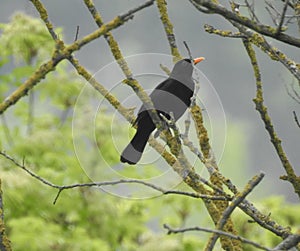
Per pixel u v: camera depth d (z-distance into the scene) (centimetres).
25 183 1925
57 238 1908
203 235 1948
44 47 2112
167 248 1889
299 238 591
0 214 690
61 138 2059
